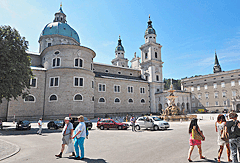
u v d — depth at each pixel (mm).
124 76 61062
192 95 71188
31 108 37844
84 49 41562
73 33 53531
